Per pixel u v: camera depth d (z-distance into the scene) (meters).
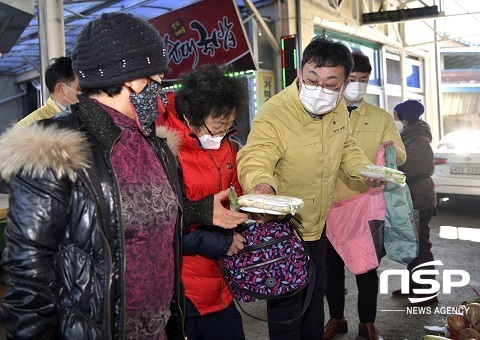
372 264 3.17
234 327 2.32
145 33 1.47
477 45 20.20
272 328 2.58
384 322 3.90
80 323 1.39
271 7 8.77
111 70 1.43
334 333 3.61
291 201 2.01
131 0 7.27
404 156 3.62
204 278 2.19
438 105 16.38
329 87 2.49
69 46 10.11
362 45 11.84
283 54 8.12
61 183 1.35
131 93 1.50
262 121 2.63
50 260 1.36
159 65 1.50
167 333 1.78
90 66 1.44
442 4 15.15
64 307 1.40
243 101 2.12
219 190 2.24
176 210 1.64
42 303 1.33
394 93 13.42
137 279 1.51
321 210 2.80
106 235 1.40
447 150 7.73
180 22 7.90
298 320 2.58
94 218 1.38
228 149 2.35
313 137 2.66
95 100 1.50
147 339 1.62
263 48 8.73
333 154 2.75
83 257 1.39
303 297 2.83
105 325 1.39
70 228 1.39
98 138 1.45
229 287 2.33
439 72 16.36
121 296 1.43
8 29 5.03
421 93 15.52
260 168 2.38
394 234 3.21
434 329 3.64
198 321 2.26
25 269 1.31
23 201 1.32
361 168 2.82
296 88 2.68
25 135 1.34
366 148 3.44
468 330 2.60
